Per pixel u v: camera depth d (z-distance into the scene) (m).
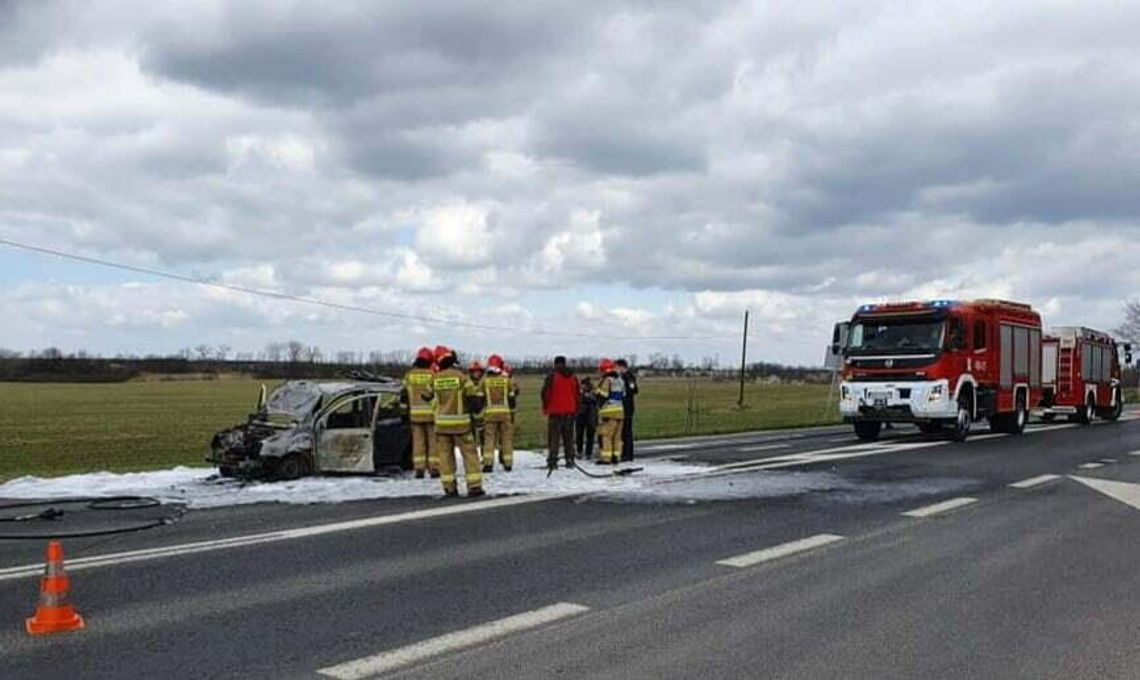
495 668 5.77
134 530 10.48
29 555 9.11
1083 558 9.20
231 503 12.53
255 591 7.70
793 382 108.56
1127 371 84.25
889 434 26.88
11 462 22.69
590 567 8.68
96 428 38.38
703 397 69.38
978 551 9.53
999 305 25.44
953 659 6.00
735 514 11.84
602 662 5.89
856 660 5.97
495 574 8.37
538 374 101.31
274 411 15.49
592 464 17.83
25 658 5.91
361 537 10.14
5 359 99.44
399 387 16.14
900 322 23.17
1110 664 5.91
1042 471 16.91
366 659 5.93
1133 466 17.89
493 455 16.52
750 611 7.14
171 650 6.09
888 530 10.73
